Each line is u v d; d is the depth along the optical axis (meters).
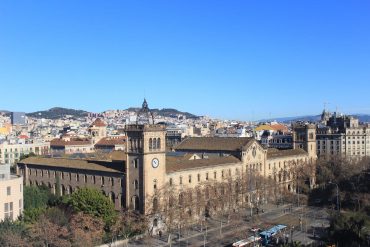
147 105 151.12
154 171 141.50
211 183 160.38
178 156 176.50
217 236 136.38
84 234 109.56
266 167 194.38
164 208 141.00
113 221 128.75
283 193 191.25
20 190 134.75
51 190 176.88
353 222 103.25
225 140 194.12
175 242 130.75
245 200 174.12
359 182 180.62
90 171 159.00
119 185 148.12
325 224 148.12
